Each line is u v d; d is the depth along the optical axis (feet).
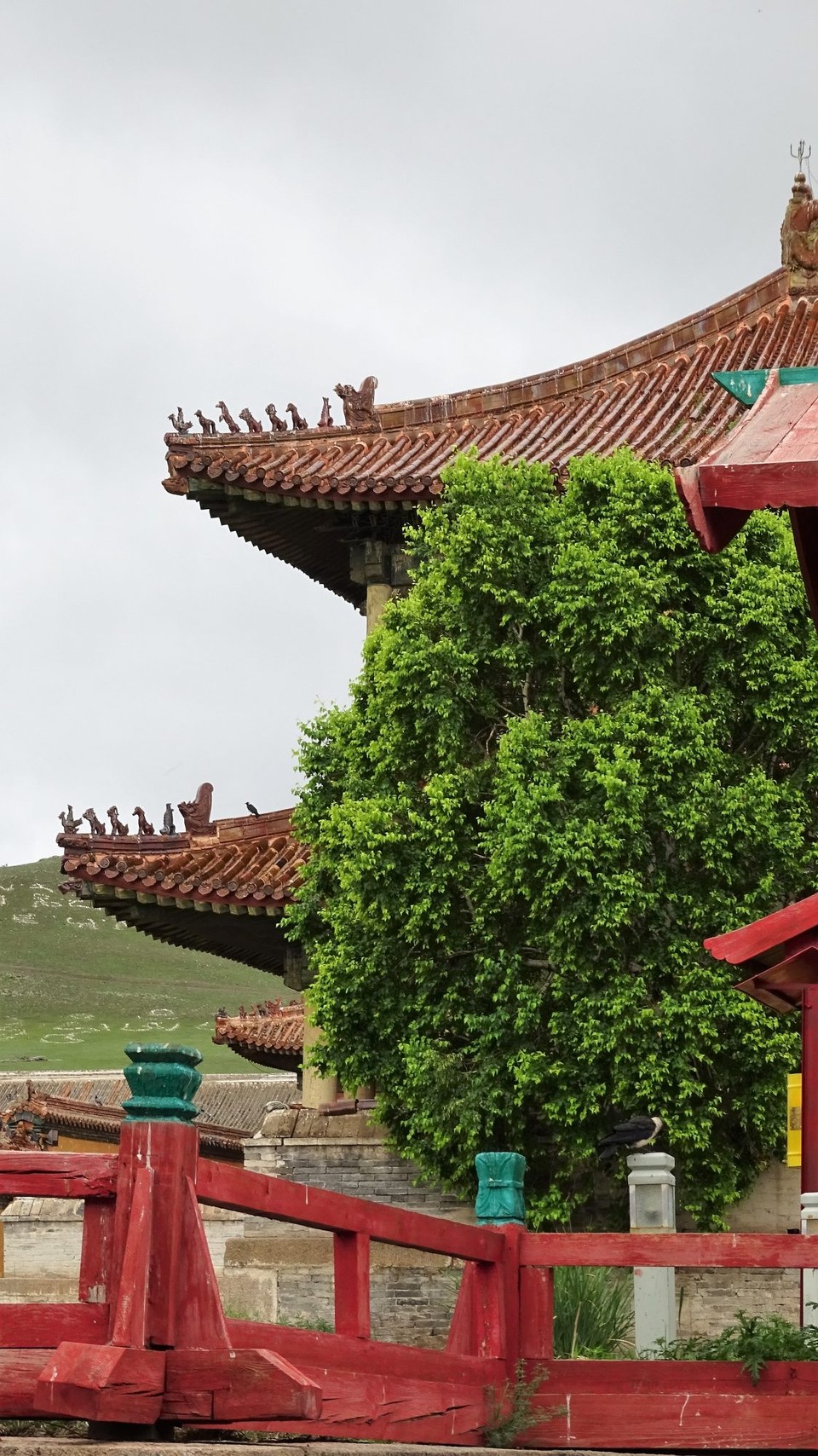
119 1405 23.76
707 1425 34.78
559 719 72.90
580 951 68.28
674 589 72.33
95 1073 202.28
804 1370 35.78
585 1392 35.91
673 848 69.87
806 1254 35.04
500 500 75.31
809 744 71.41
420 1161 73.67
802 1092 54.03
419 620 74.90
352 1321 30.71
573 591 71.87
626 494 73.26
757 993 54.19
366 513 88.63
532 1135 71.67
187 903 81.56
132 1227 24.71
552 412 100.42
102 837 82.89
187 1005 467.93
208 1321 25.02
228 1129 140.77
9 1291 105.91
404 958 72.43
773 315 104.83
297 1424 24.88
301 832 77.82
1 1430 26.96
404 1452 28.43
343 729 76.89
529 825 67.56
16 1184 24.85
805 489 29.99
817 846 70.44
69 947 511.40
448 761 72.90
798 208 104.78
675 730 69.46
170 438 88.79
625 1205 72.38
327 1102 86.33
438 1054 70.59
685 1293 72.49
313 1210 29.35
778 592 72.13
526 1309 36.47
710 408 97.55
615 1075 67.31
